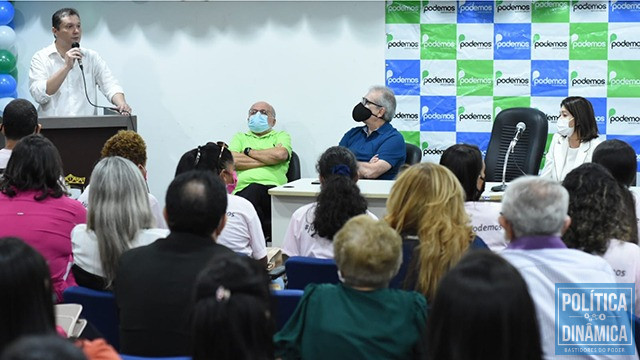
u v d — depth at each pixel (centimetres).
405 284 255
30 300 170
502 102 620
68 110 579
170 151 655
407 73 626
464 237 256
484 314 148
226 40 641
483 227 316
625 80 604
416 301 215
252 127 601
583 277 221
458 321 149
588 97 609
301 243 332
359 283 216
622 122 607
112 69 652
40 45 654
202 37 643
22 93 660
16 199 311
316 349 214
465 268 154
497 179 545
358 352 210
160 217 371
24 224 307
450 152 322
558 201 225
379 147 562
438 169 266
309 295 221
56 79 552
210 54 643
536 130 534
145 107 654
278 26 634
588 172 268
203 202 237
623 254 261
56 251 310
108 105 636
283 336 220
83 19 650
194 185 239
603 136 611
